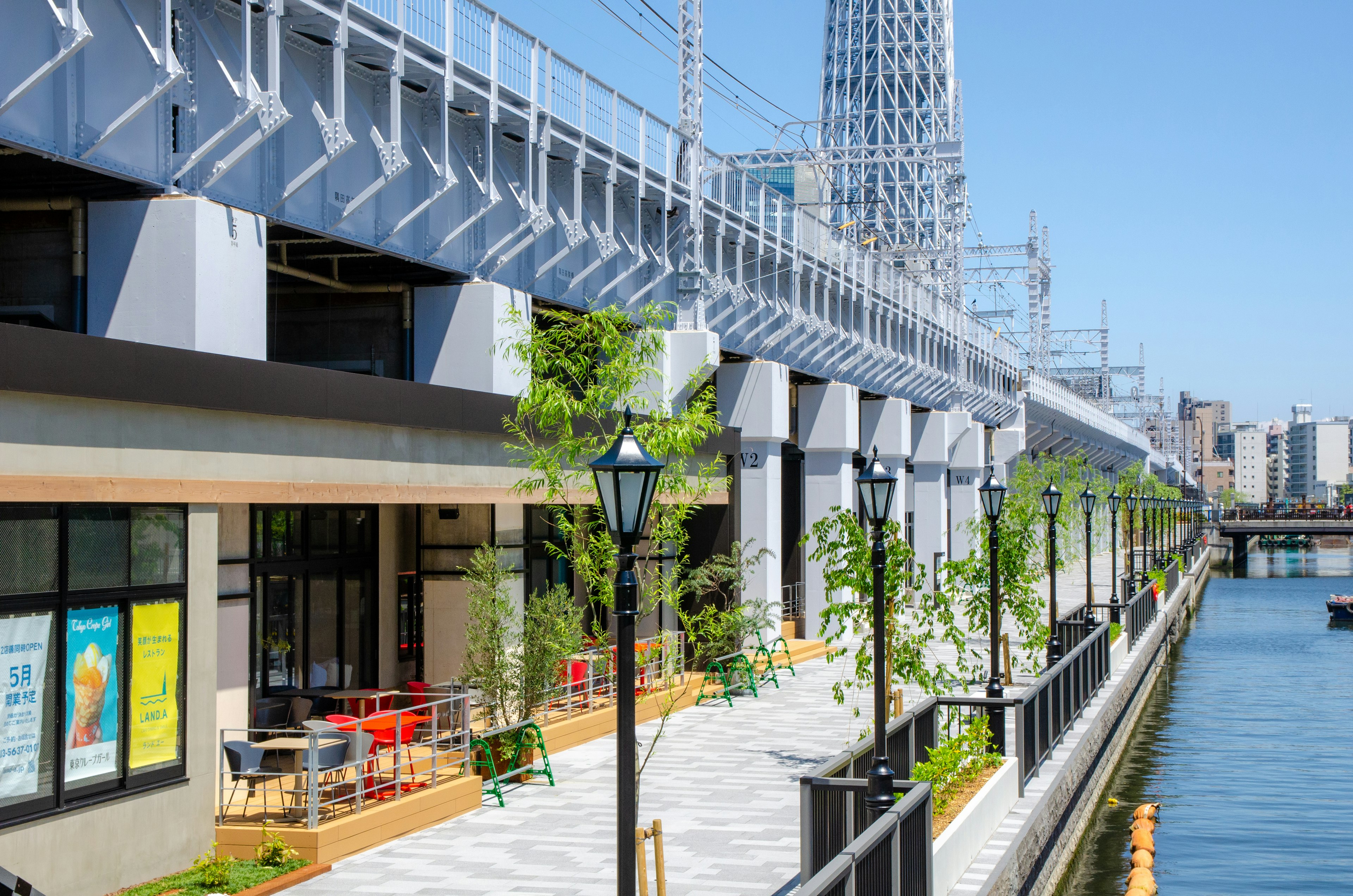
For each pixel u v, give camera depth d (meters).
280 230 20.69
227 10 18.08
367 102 21.09
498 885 13.21
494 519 22.78
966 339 56.25
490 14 22.52
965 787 16.89
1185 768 31.50
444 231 22.89
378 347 24.27
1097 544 88.75
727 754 21.02
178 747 13.37
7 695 11.45
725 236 32.75
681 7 30.58
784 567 44.88
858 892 10.16
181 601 13.45
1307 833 24.77
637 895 12.16
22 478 11.38
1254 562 159.25
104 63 15.89
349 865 14.01
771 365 34.19
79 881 12.00
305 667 20.55
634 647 8.66
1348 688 46.56
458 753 18.59
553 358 16.62
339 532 21.72
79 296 16.98
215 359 13.75
